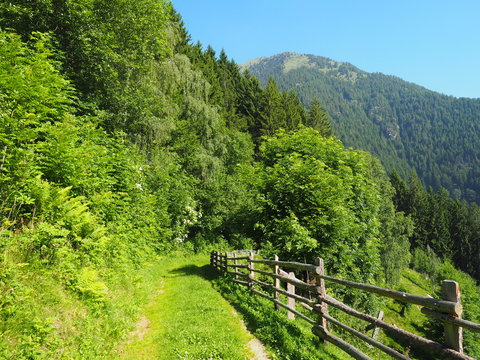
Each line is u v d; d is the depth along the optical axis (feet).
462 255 265.54
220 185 78.33
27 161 22.94
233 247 72.13
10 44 27.94
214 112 82.43
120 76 53.98
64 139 25.64
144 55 56.03
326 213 35.14
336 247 35.37
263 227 37.63
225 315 20.98
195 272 41.27
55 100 28.66
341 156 45.88
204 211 77.15
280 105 180.75
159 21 56.39
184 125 74.18
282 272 23.91
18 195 20.31
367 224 43.70
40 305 15.20
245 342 16.85
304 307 24.61
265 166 46.44
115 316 19.06
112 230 31.81
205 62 188.96
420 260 198.29
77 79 51.21
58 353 13.52
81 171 28.02
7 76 23.24
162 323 20.42
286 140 46.91
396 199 303.48
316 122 195.00
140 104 56.85
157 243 51.37
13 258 16.93
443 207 314.35
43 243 19.13
